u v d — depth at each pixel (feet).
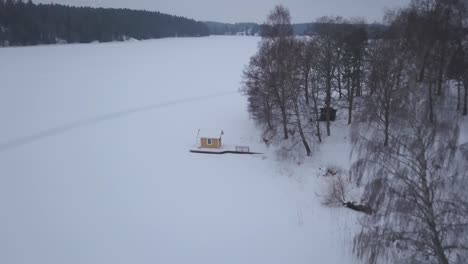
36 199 97.30
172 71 301.43
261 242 74.74
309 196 90.53
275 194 94.32
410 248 52.80
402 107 72.79
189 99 204.23
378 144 73.36
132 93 221.05
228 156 123.24
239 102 191.31
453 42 89.20
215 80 259.80
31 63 323.57
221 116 166.30
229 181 104.17
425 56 86.89
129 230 82.12
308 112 129.39
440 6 89.30
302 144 115.75
